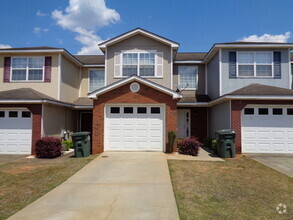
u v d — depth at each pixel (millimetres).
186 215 4242
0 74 13875
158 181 6402
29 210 4492
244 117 11047
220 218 4141
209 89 15695
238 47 13336
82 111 16391
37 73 13828
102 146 10664
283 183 6316
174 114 10703
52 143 10344
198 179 6617
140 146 10867
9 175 7094
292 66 16234
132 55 14172
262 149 10930
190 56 17922
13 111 11555
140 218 4145
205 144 13859
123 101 10781
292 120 10961
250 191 5633
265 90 11242
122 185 6062
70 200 5027
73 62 15758
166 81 13891
